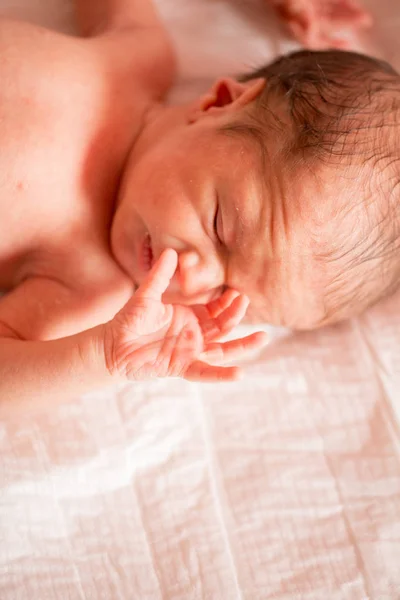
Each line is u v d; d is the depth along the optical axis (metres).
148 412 1.10
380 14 1.53
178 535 1.04
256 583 1.02
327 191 0.96
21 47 1.12
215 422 1.13
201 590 1.00
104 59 1.21
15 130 1.08
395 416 1.15
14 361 0.97
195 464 1.09
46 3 1.37
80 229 1.13
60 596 0.97
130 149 1.19
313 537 1.06
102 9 1.34
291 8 1.44
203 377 0.89
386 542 1.06
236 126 1.05
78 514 1.03
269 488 1.09
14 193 1.08
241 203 0.97
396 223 1.00
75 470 1.04
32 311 1.10
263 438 1.13
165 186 1.03
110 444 1.07
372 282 1.06
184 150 1.06
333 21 1.49
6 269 1.14
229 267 1.01
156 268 0.88
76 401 1.09
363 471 1.11
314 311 1.07
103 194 1.15
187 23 1.44
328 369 1.19
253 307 1.06
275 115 1.03
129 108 1.21
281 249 0.97
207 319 1.02
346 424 1.15
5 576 0.96
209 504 1.07
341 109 1.01
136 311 0.88
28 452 1.04
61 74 1.14
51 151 1.10
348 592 1.03
